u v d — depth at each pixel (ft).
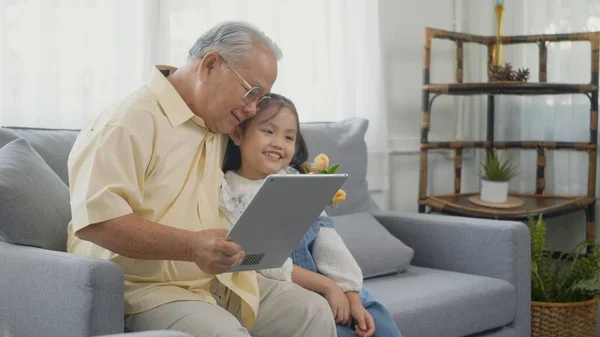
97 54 7.86
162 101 5.36
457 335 7.39
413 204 11.68
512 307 8.08
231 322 4.97
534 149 11.32
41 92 7.48
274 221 4.90
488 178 10.40
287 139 5.90
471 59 12.37
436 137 12.09
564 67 11.25
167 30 8.43
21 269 5.11
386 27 11.25
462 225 8.48
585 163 11.18
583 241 10.37
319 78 10.00
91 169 4.92
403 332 6.79
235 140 5.90
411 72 11.62
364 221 8.63
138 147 5.09
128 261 5.17
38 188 5.58
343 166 9.11
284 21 9.63
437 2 11.99
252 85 5.39
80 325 4.70
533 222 9.74
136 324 5.12
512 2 11.89
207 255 4.83
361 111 10.61
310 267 6.11
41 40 7.46
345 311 5.90
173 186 5.30
